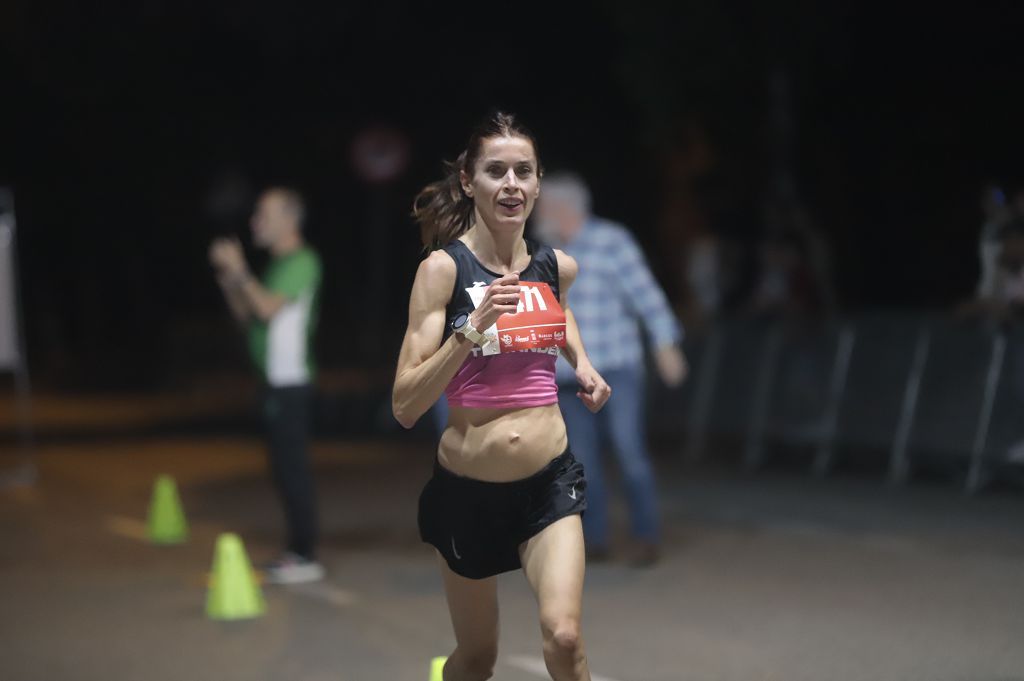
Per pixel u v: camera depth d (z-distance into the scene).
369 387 76.62
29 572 27.39
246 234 103.25
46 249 114.56
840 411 38.69
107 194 107.06
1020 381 33.28
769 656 19.02
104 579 26.52
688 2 54.84
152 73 98.88
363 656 19.67
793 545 27.67
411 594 23.98
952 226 59.78
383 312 98.62
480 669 13.72
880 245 62.09
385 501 35.72
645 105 57.50
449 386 13.06
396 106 94.50
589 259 25.27
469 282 12.91
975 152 57.66
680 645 19.75
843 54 55.06
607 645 19.81
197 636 21.31
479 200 12.94
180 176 104.94
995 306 34.09
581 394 13.66
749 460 41.09
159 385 92.12
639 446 25.81
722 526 30.30
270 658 19.72
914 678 17.70
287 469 25.56
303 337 25.31
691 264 54.59
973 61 55.75
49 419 71.69
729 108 57.59
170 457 48.84
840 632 20.25
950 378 35.28
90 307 116.12
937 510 31.41
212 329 91.31
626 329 25.67
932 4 55.25
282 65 96.62
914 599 22.33
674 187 69.94
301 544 25.83
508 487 12.84
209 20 94.88
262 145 101.44
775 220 54.28
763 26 54.03
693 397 43.84
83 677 19.05
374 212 93.94
